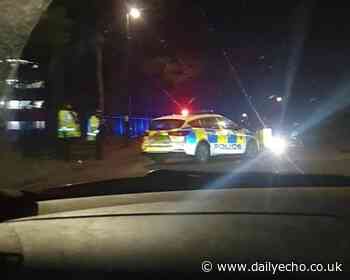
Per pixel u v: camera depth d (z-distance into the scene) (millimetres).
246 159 23516
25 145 25469
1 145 19328
